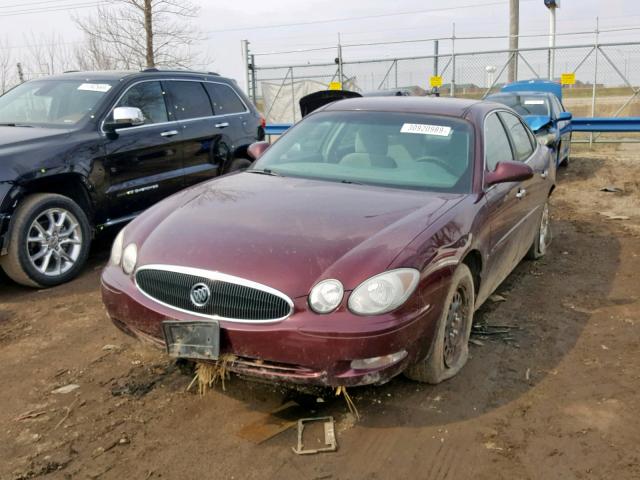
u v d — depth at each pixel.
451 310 3.69
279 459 3.03
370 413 3.42
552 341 4.44
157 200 6.70
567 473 2.94
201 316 3.19
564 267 6.24
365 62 19.69
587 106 23.81
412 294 3.16
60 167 5.55
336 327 2.98
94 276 5.84
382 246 3.25
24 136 5.61
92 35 19.45
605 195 10.21
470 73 18.95
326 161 4.62
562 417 3.43
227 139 7.68
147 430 3.28
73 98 6.40
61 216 5.55
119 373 3.92
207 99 7.62
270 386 3.70
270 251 3.22
